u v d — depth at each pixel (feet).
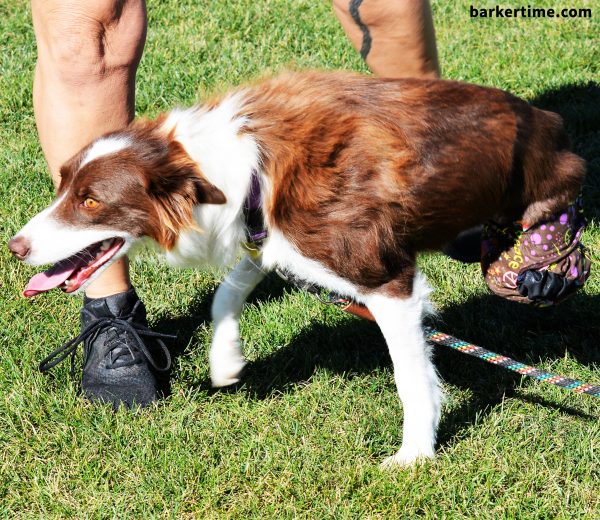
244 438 7.84
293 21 12.83
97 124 7.84
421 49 8.35
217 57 11.79
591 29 12.59
